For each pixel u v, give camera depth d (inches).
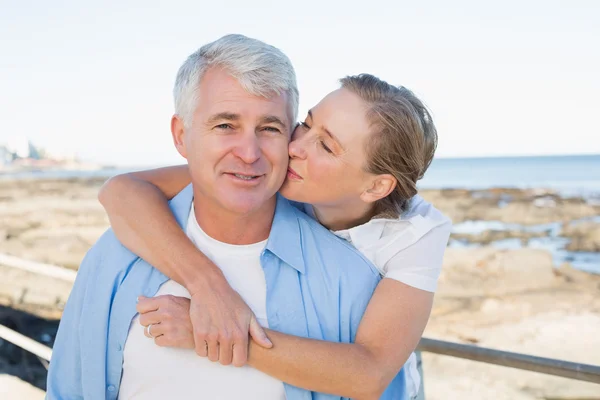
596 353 322.0
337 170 63.4
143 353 60.5
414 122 63.8
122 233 63.2
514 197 1355.8
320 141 63.5
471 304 441.4
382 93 63.7
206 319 55.4
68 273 99.0
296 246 63.6
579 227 874.8
